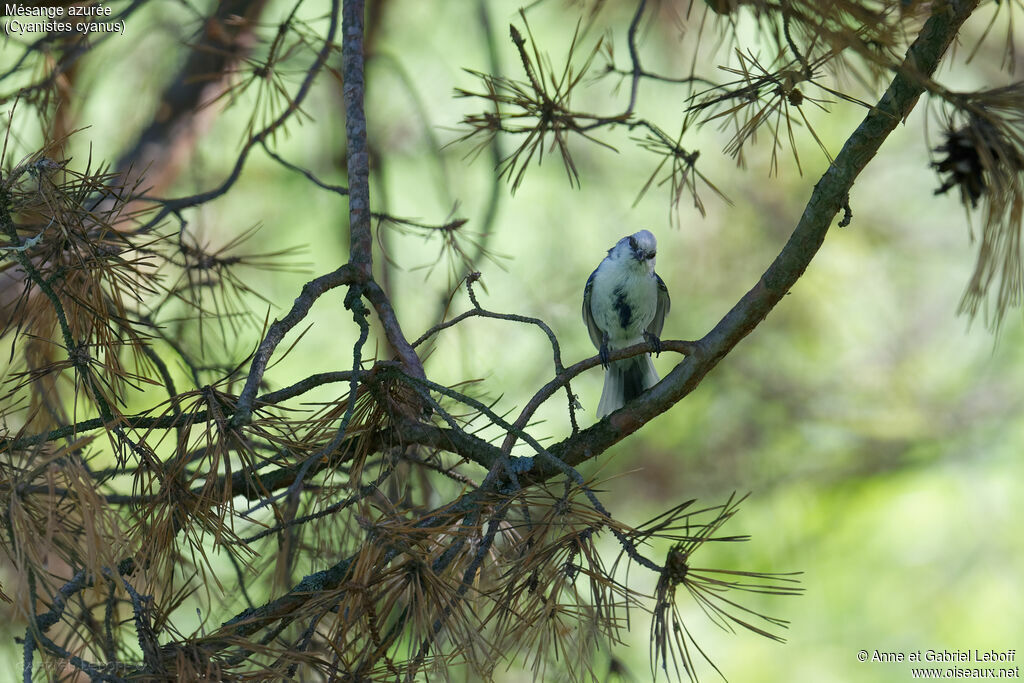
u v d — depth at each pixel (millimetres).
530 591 3953
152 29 10477
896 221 12875
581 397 11906
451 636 3883
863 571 12539
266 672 3863
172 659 3936
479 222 12117
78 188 4664
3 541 4012
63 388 6934
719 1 5207
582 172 12984
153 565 4191
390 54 11977
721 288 12625
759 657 11938
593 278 8641
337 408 4797
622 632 10047
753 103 5180
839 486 12719
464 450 5289
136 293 4992
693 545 3764
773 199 12531
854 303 12867
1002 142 4473
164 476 4293
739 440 12500
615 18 10875
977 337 12844
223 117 12156
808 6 4332
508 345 12078
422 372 5473
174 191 11430
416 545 3945
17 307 5066
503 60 12500
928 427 12633
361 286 5828
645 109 12695
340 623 3787
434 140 11555
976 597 12312
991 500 12680
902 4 4559
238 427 4363
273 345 4918
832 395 12734
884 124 4863
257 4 10172
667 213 12875
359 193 6281
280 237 12500
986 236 4539
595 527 3943
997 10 4305
